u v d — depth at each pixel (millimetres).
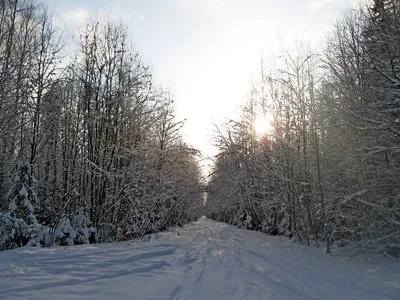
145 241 15828
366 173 11438
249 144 22656
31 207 13211
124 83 17328
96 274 7355
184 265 9930
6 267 7277
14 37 14891
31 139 15953
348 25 13508
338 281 7617
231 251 13703
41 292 5754
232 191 25812
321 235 16016
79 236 13961
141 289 6414
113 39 17688
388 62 10391
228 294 6445
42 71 15531
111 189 17047
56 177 18625
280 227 21828
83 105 16625
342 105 12055
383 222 10609
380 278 7914
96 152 16406
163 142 20875
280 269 9242
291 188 16906
